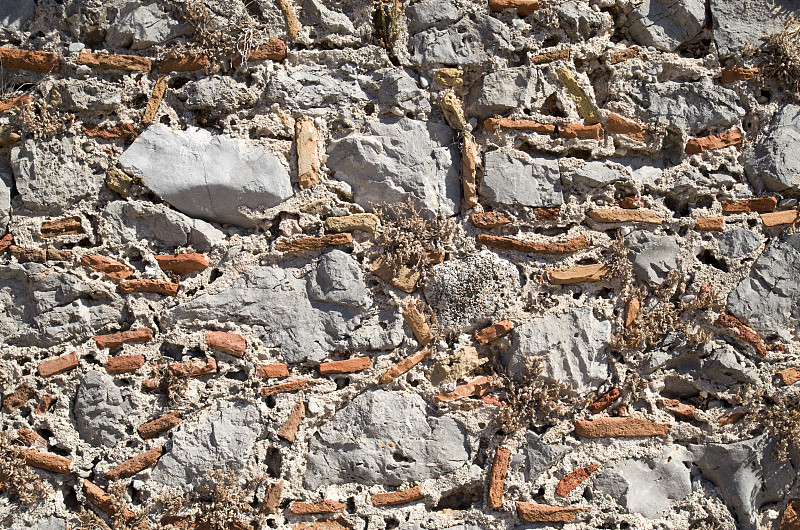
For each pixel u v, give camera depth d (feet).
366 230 8.95
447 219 9.04
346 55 9.18
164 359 8.53
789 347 9.17
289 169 8.99
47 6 8.86
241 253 8.82
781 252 9.31
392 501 8.52
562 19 9.42
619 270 9.11
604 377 8.96
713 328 9.17
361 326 8.81
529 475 8.70
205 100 8.93
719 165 9.50
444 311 8.87
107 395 8.36
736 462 8.90
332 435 8.58
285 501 8.45
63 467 8.23
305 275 8.87
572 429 8.86
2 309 8.47
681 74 9.64
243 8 9.06
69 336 8.47
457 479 8.64
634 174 9.39
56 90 8.77
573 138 9.32
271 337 8.70
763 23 9.72
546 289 9.09
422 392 8.75
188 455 8.35
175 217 8.72
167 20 8.98
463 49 9.28
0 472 8.11
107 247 8.68
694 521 8.89
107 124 8.84
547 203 9.16
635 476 8.84
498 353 9.00
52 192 8.64
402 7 9.32
